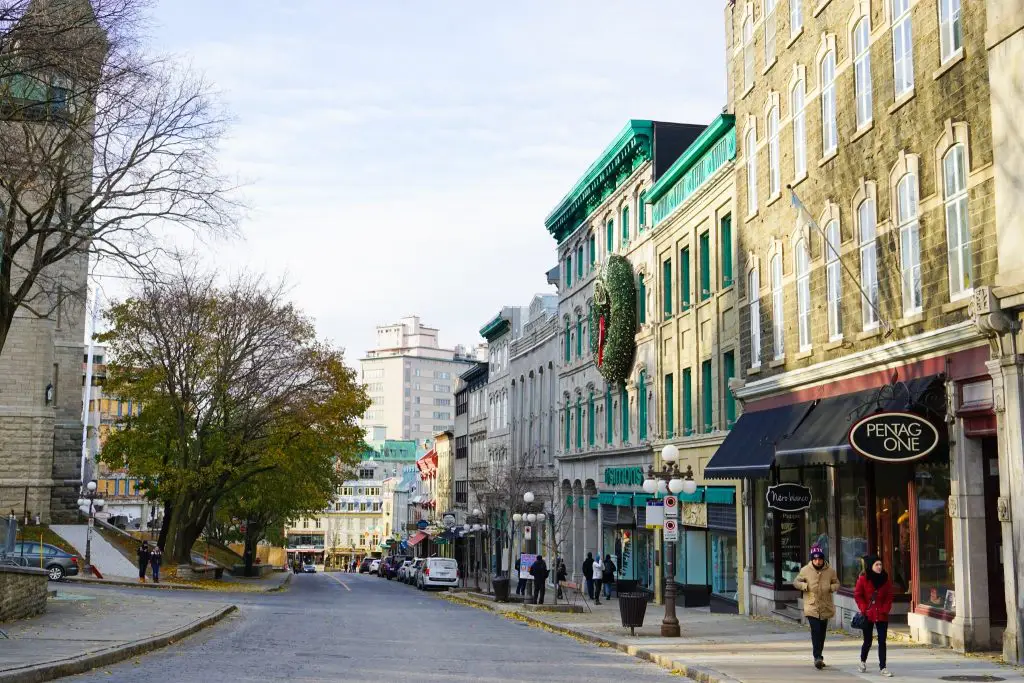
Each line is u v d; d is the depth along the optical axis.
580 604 38.56
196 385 53.28
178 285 52.31
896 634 20.95
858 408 21.34
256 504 63.22
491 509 56.97
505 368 73.56
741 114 30.95
